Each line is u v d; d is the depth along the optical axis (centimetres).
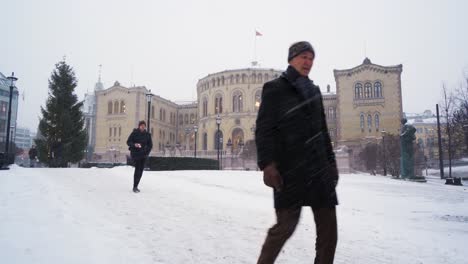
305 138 275
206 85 7600
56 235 403
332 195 279
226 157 5488
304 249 441
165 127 8819
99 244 386
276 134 277
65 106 4338
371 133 6366
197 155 6122
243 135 6838
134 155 959
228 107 7031
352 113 6519
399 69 6412
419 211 904
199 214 668
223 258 387
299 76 295
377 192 1481
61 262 310
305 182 267
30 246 349
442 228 654
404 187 1850
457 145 4203
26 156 11100
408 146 2802
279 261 388
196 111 9200
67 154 4091
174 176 1711
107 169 1991
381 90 6456
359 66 6600
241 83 7006
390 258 418
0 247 336
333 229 276
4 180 1032
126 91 8050
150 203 773
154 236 466
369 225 642
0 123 8338
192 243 444
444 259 421
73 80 4472
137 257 359
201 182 1509
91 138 9881
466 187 2319
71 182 1151
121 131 7962
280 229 266
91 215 568
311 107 284
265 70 6975
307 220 664
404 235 556
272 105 277
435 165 6588
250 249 429
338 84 6688
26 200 656
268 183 264
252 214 700
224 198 954
